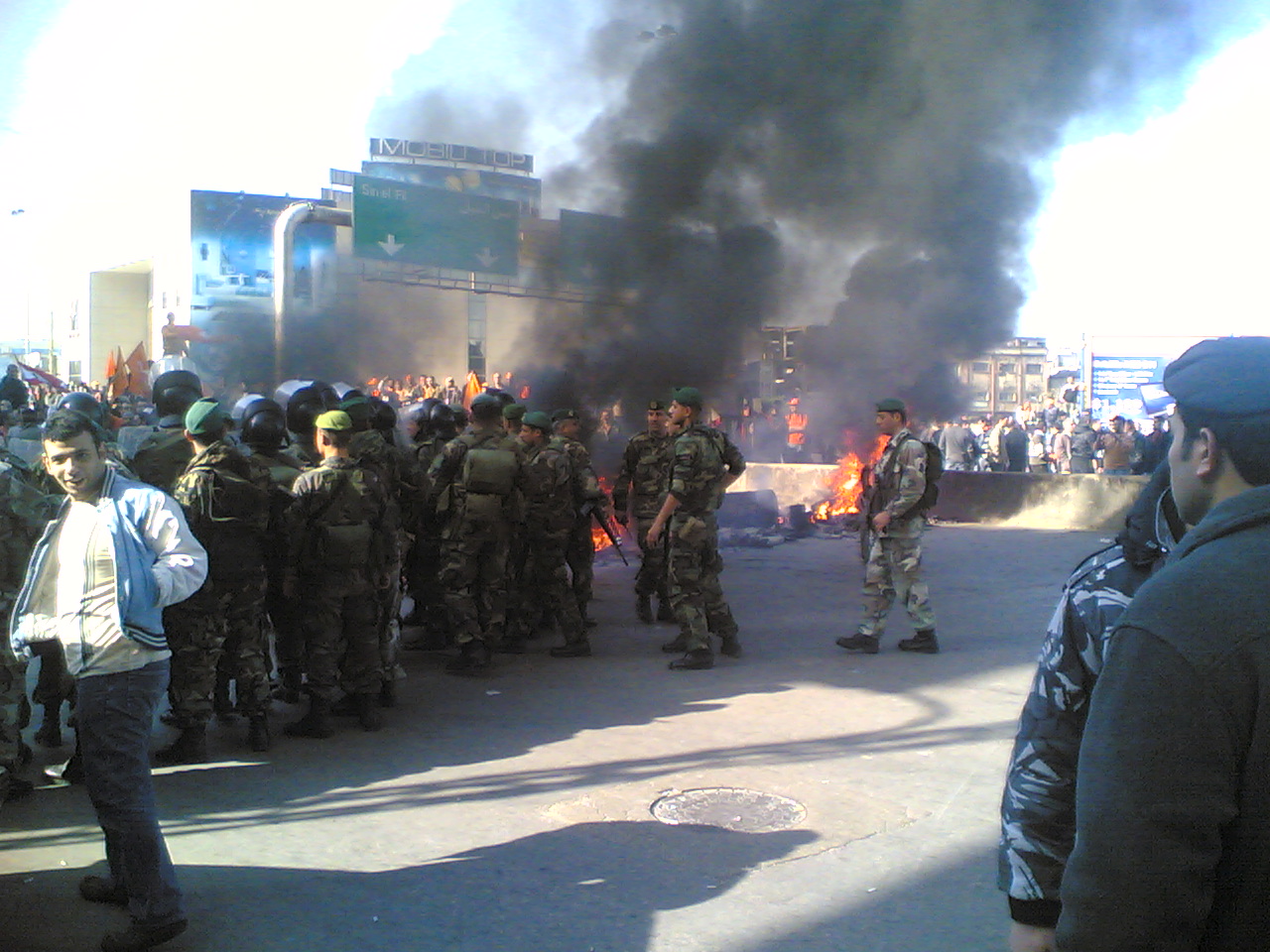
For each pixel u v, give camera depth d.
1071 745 1.87
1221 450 1.48
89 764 3.21
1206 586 1.33
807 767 5.09
